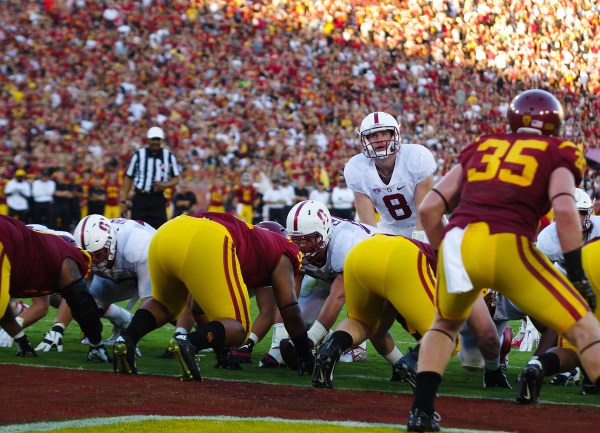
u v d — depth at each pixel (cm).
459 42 5844
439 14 5878
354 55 5619
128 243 1343
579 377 1256
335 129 5116
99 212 4009
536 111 839
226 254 1110
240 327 1102
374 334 1174
